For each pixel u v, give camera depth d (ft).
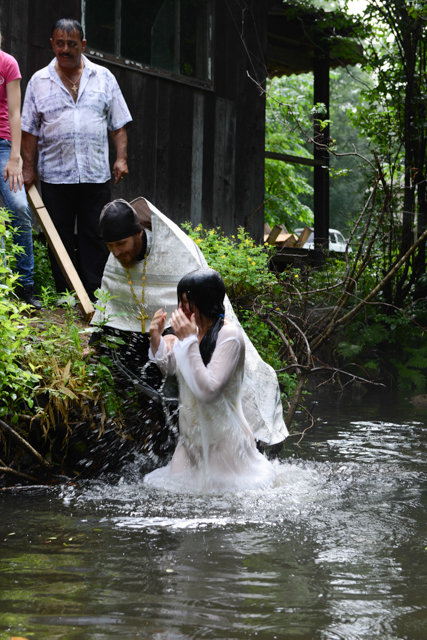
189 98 33.24
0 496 12.67
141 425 15.07
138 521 11.17
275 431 15.33
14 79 18.16
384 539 10.53
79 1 28.32
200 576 8.84
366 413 24.79
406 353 35.58
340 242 67.62
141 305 14.93
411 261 37.29
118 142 21.06
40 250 24.52
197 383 12.70
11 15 25.98
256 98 36.60
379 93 39.91
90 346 15.20
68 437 14.44
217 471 13.09
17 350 14.37
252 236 36.60
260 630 7.37
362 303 25.11
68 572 8.89
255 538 10.43
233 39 35.22
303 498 12.73
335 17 39.27
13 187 18.12
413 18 36.94
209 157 34.32
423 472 15.25
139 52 30.96
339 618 7.71
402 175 39.63
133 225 14.30
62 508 11.90
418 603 8.16
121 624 7.41
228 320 14.25
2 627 7.26
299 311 28.22
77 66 20.30
